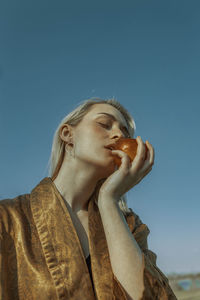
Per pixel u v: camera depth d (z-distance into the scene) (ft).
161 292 4.82
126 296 4.56
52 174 6.28
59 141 6.23
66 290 4.43
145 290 4.69
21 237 4.78
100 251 5.21
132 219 6.61
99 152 5.68
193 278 63.57
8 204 5.23
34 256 4.65
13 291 4.38
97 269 4.91
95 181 5.91
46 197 5.35
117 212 5.37
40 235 4.88
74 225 5.56
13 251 4.69
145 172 5.81
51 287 4.40
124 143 5.90
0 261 4.41
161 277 5.29
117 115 6.34
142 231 6.40
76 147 5.83
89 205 5.95
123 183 5.58
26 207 5.32
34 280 4.42
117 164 5.86
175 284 61.05
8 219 4.95
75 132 6.00
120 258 4.92
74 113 6.16
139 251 5.10
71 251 4.79
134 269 4.84
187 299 49.08
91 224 5.57
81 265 4.71
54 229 4.97
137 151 5.72
